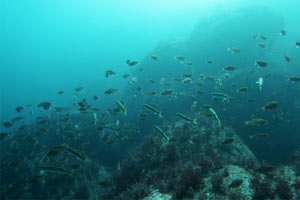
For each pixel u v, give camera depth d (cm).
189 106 1891
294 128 1430
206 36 2580
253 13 2503
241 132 1494
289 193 514
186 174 623
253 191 543
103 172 1291
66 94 5784
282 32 1056
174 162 922
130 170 941
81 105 1208
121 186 827
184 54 2591
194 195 558
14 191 1027
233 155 1003
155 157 971
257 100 1578
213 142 1068
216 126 1202
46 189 1031
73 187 1062
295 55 2684
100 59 7650
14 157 1357
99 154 1546
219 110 1633
